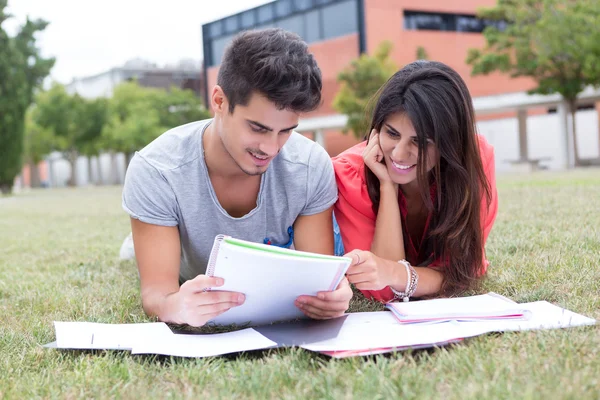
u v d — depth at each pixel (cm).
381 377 136
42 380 151
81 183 4781
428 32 2411
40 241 503
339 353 154
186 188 208
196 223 213
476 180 215
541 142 2428
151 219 204
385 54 2067
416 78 202
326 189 226
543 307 190
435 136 200
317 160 224
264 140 173
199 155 208
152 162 207
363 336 169
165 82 4444
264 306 185
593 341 155
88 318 219
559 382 128
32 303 253
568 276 235
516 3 1778
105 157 4472
